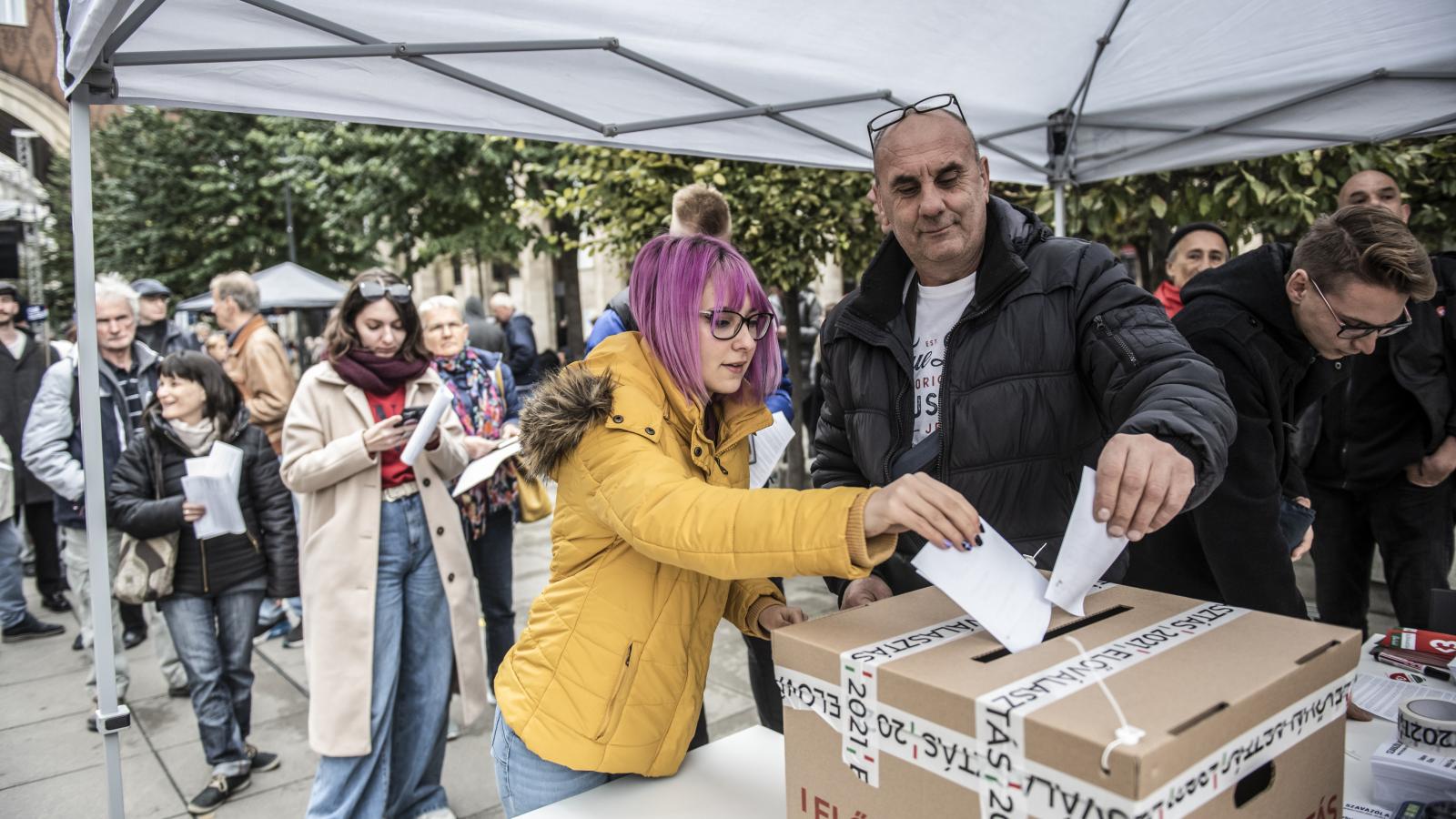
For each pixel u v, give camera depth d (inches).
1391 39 98.3
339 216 550.6
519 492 139.9
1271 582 65.2
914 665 35.7
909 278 68.5
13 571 197.2
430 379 105.9
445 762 128.2
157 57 71.8
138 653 185.9
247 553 122.8
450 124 99.6
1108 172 135.6
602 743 53.1
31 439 161.9
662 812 51.0
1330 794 36.4
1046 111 123.3
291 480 96.4
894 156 60.1
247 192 768.9
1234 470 65.5
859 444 68.7
